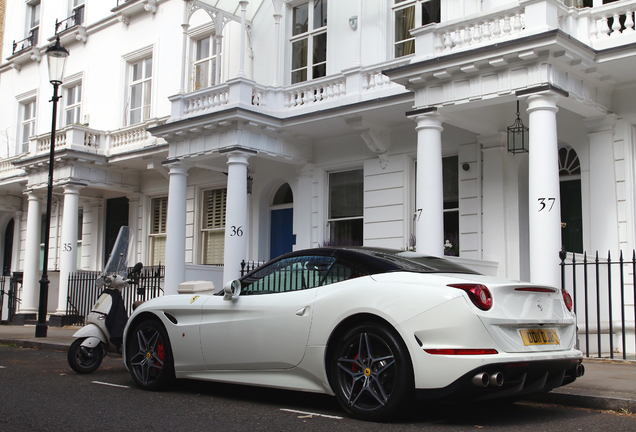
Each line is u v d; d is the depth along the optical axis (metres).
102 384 6.92
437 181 10.10
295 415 5.11
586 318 8.51
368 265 5.30
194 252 17.08
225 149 13.12
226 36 16.50
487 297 4.62
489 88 9.53
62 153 17.06
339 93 13.04
